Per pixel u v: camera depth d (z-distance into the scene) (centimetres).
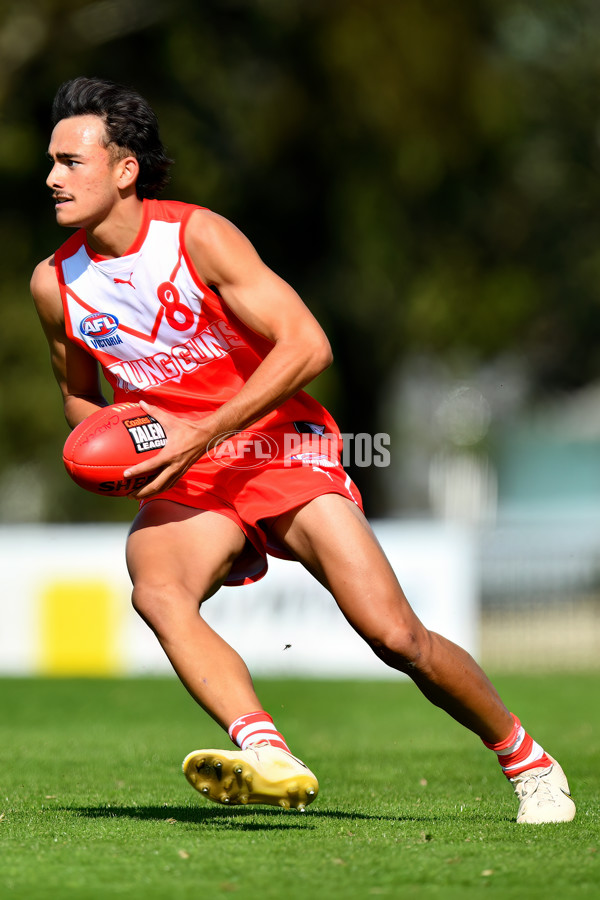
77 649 4566
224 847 1240
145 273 1423
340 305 7494
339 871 1131
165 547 1401
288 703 3584
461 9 6969
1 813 1538
